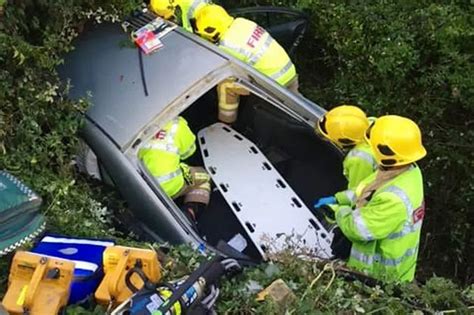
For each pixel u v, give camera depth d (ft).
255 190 16.93
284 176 17.85
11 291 11.10
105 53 16.83
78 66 16.66
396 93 20.45
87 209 14.93
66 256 12.19
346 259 15.51
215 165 17.40
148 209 15.28
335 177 17.44
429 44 20.06
